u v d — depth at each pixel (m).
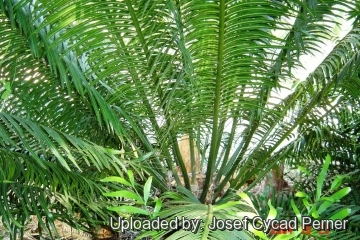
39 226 1.19
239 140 1.87
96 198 1.23
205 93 1.29
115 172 1.35
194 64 1.16
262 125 1.75
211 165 1.56
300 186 1.88
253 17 1.03
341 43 1.45
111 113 1.23
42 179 1.06
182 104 1.35
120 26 1.08
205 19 1.04
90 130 1.53
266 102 1.47
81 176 1.17
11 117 0.92
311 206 0.99
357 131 1.83
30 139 1.30
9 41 1.23
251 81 1.25
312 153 1.90
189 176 1.77
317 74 1.44
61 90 1.41
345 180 1.60
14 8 1.09
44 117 1.42
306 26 1.33
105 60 1.19
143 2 1.04
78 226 1.17
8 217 1.01
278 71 1.39
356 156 1.81
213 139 1.47
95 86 1.47
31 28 1.14
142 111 1.46
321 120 1.76
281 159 1.82
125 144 1.47
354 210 1.33
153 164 1.58
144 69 1.24
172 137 1.55
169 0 0.91
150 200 1.38
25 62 1.32
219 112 1.39
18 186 1.10
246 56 1.16
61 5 1.00
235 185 1.68
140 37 1.11
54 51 1.14
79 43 1.09
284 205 1.55
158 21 1.09
